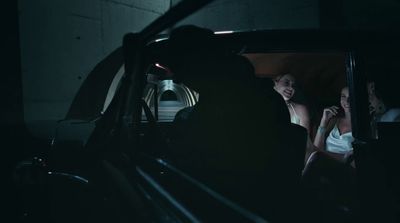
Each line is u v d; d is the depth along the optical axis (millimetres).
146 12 6801
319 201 1415
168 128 1966
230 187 1164
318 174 2053
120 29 6430
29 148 4980
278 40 1899
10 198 3678
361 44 1859
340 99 3004
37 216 2133
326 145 2803
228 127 1430
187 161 1407
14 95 5105
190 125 1527
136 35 1506
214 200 1042
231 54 1552
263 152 1389
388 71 2023
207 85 1505
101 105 6070
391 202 1318
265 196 1179
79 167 1899
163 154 1562
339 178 2025
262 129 1443
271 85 1627
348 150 2621
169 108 3463
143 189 1291
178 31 1484
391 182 1334
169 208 1075
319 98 3088
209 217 969
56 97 5605
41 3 5379
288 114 1602
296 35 1885
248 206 1048
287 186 1333
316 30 1877
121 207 1343
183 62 1507
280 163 1402
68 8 5715
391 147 1359
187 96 3525
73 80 5812
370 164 1451
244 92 1486
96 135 1973
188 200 1081
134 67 1619
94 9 6035
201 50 1475
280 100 1601
